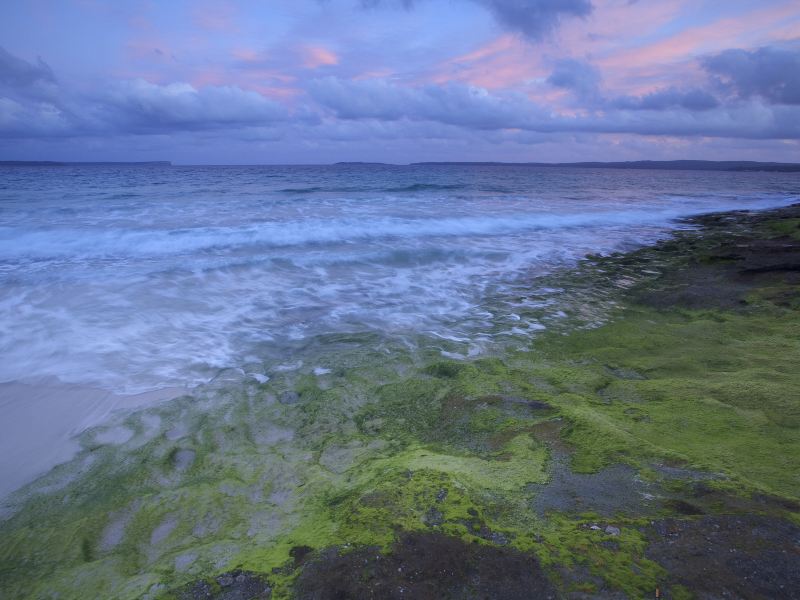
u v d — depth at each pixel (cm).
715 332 727
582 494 332
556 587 247
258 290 965
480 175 6341
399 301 928
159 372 614
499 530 292
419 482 351
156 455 446
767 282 990
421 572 262
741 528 282
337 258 1200
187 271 1049
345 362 648
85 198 2288
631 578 250
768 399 473
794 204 3259
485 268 1203
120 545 341
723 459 371
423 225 1714
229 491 390
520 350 693
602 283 1076
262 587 266
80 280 962
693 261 1289
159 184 3412
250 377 605
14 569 323
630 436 409
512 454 400
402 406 531
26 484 410
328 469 417
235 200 2327
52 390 563
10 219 1584
